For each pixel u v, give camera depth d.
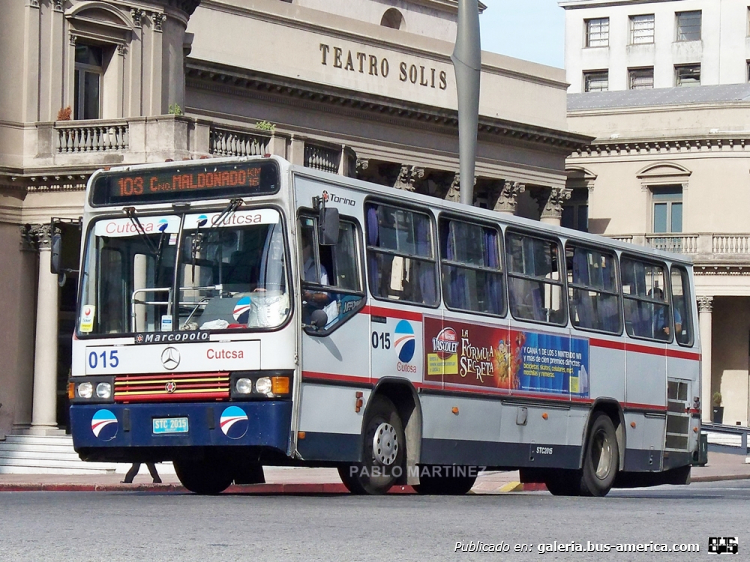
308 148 44.91
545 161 69.75
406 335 19.81
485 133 66.00
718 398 73.19
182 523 14.07
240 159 18.38
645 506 18.92
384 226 19.72
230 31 55.44
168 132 42.03
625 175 75.56
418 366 20.03
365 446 19.20
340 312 18.67
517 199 68.44
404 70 62.47
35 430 43.81
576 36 98.25
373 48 61.06
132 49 46.19
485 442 21.38
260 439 17.66
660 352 26.09
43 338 44.09
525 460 22.27
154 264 18.69
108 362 18.69
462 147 29.31
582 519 15.66
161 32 47.03
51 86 44.31
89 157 43.03
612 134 75.31
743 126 73.19
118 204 19.08
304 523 14.28
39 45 44.19
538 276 22.91
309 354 18.02
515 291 22.30
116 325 18.80
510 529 14.12
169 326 18.41
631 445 25.11
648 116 74.75
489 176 66.75
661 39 95.75
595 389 24.06
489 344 21.53
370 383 19.08
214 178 18.53
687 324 27.25
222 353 17.98
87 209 19.30
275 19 57.06
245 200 18.25
